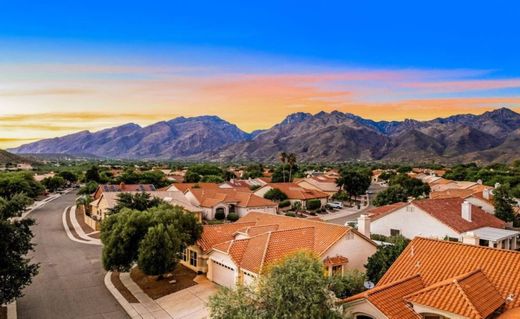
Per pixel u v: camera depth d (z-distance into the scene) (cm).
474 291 1803
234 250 3244
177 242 3347
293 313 1761
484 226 4228
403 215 4253
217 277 3422
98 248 4950
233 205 7412
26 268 2614
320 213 8569
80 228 6369
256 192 9412
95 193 8438
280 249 3095
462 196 6219
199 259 3672
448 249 2289
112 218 3706
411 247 2406
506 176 10731
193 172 13250
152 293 3241
